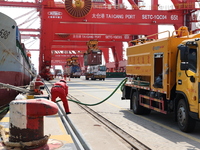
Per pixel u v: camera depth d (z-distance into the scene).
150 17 42.34
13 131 3.99
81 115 9.74
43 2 41.44
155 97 8.77
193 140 6.43
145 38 10.31
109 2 57.16
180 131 7.42
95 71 53.72
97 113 10.56
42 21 41.31
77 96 17.81
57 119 8.12
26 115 3.93
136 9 44.41
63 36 63.09
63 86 9.66
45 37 41.69
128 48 11.52
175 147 5.83
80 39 63.72
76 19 41.38
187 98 6.88
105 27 47.72
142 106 10.12
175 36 9.16
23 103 3.92
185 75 6.98
